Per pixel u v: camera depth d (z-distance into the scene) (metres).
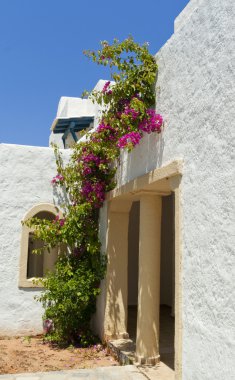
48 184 9.67
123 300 8.27
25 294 9.25
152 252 6.61
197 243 4.66
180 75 5.44
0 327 9.02
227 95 4.28
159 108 6.07
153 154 6.20
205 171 4.61
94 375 6.10
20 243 9.35
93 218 9.09
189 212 4.90
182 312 4.88
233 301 3.94
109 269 8.27
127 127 6.50
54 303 9.27
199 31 4.99
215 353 4.17
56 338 8.62
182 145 5.24
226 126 4.25
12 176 9.48
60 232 8.69
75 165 9.12
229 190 4.12
